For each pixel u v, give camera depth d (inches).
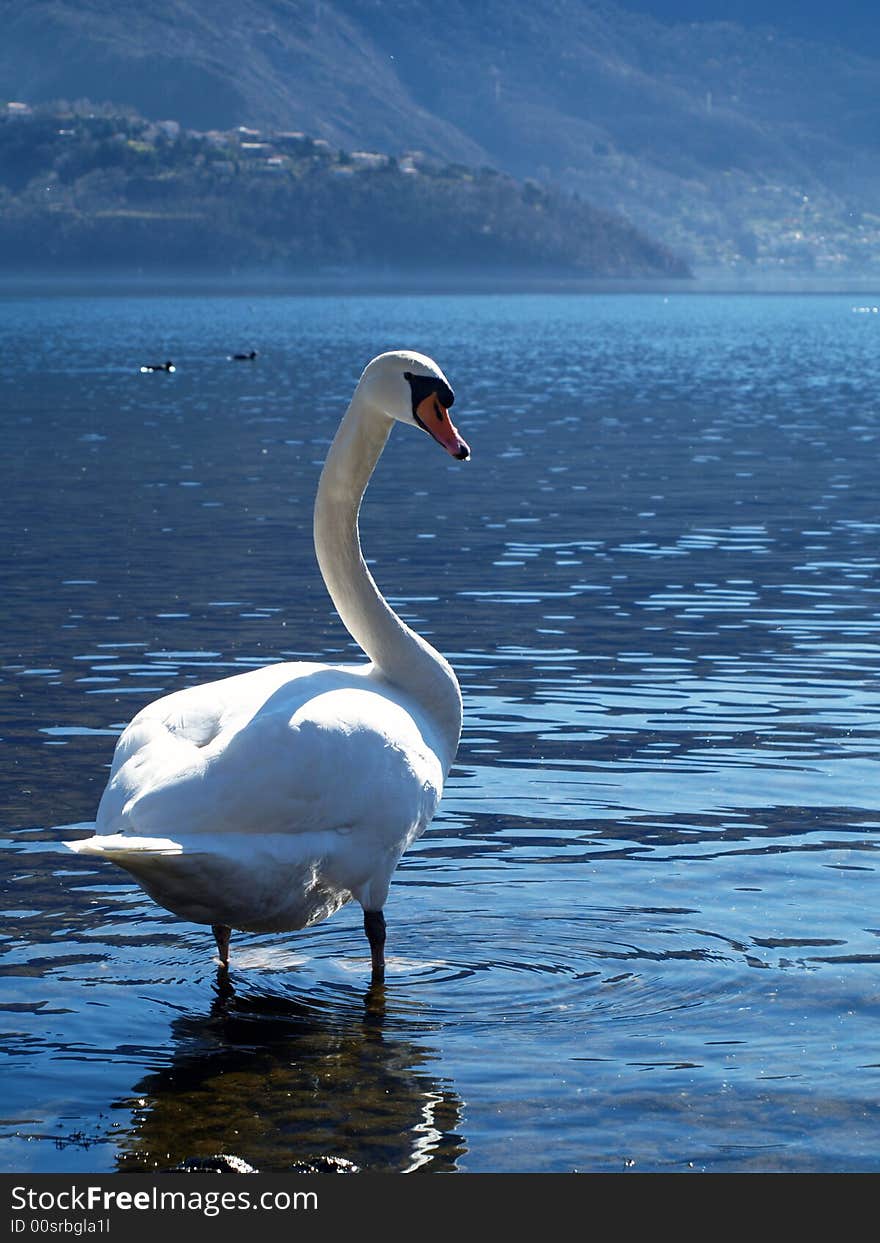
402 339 3767.2
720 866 343.3
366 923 285.0
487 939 310.3
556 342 3673.7
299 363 2652.6
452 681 312.8
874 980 286.8
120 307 6697.8
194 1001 284.8
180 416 1574.8
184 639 564.7
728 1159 228.4
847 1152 229.9
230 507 917.8
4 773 403.2
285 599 641.6
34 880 336.8
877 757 421.4
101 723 451.5
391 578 694.5
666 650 553.0
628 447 1294.3
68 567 713.6
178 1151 232.2
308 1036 270.2
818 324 5191.9
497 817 376.8
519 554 761.0
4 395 1866.4
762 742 436.5
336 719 268.2
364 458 309.4
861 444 1321.4
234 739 256.5
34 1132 237.5
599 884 334.6
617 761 419.8
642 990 286.0
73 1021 275.3
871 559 741.9
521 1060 259.6
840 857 346.9
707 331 4483.3
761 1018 273.1
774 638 573.3
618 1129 236.7
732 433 1425.9
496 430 1451.8
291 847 256.7
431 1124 238.8
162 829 248.5
